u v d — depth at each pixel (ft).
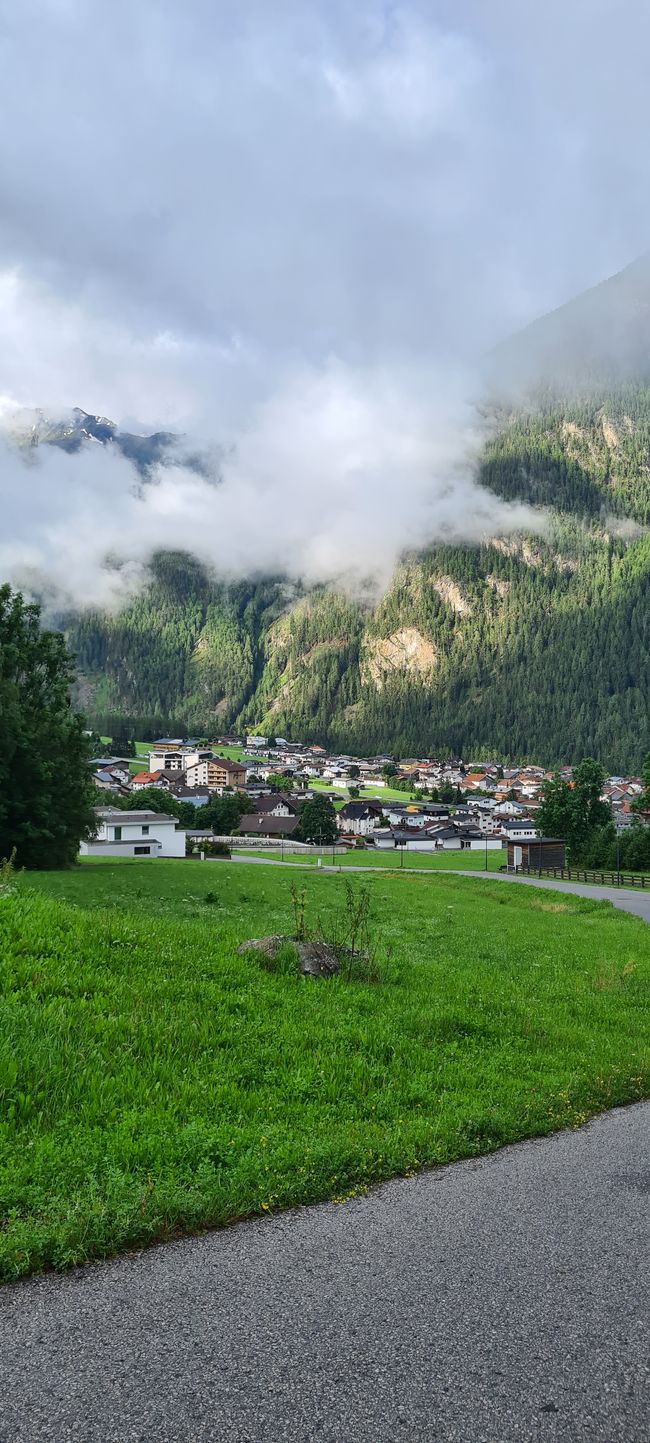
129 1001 34.32
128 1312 15.11
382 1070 31.76
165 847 299.58
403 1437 11.87
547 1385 13.17
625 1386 13.23
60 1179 20.01
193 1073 28.35
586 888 222.69
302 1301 15.57
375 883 175.22
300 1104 27.22
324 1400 12.61
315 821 464.65
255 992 39.81
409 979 51.08
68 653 171.42
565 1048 39.50
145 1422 12.02
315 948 49.08
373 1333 14.47
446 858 373.81
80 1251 17.03
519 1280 16.67
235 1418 12.15
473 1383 13.15
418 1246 18.22
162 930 50.62
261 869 197.47
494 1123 27.20
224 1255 17.61
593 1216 20.27
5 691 140.87
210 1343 14.07
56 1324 14.66
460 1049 37.17
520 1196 21.61
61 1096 24.93
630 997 56.80
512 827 585.22
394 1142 24.50
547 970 67.56
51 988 34.09
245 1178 20.92
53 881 128.67
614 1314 15.42
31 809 145.48
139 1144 22.09
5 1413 12.15
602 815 345.51
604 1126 28.99
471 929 98.17
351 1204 20.80
